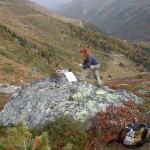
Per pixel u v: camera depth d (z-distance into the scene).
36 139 7.26
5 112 16.59
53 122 13.48
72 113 14.05
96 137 12.59
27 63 129.88
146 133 12.41
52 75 17.56
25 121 14.72
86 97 15.26
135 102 16.56
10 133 7.57
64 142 12.12
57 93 15.83
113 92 17.05
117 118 13.77
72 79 16.91
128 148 12.21
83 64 16.67
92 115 13.91
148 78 43.97
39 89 16.66
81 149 11.84
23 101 16.34
